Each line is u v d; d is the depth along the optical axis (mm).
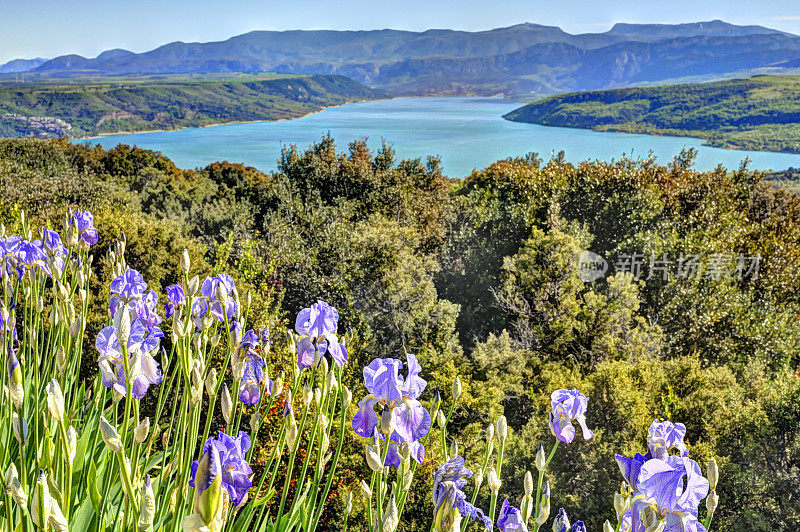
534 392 16234
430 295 21250
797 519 11516
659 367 16609
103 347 2086
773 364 20766
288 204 29719
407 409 2109
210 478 1183
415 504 9578
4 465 2889
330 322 2613
